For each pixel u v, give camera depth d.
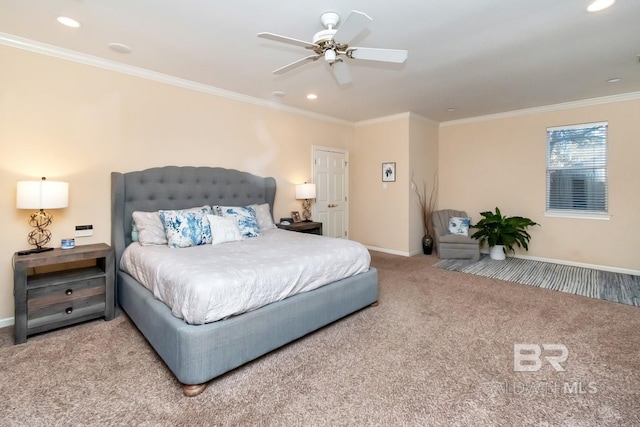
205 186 3.82
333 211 5.67
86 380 1.89
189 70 3.35
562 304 3.12
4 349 2.24
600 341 2.36
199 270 2.05
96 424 1.54
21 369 1.99
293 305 2.28
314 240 3.26
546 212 4.94
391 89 3.99
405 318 2.82
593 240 4.56
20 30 2.51
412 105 4.79
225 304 1.88
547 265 4.73
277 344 2.17
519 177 5.17
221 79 3.62
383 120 5.58
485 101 4.57
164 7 2.17
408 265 4.74
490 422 1.55
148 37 2.61
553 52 2.93
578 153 4.66
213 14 2.26
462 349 2.26
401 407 1.66
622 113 4.25
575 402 1.69
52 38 2.65
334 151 5.64
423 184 5.67
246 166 4.35
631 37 2.63
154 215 3.19
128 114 3.28
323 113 5.28
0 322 2.63
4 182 2.63
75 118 2.96
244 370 2.01
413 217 5.45
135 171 3.31
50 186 2.54
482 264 4.80
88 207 3.06
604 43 2.75
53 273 2.75
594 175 4.55
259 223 4.03
